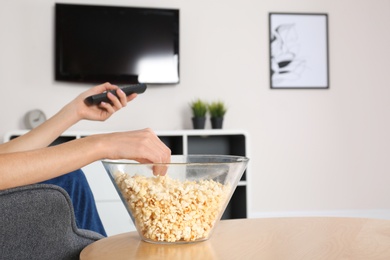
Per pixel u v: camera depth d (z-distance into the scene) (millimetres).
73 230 839
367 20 4055
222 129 3605
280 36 3934
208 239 834
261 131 3902
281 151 3928
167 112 3781
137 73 3699
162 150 791
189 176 789
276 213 3916
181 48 3820
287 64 3938
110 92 1130
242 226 960
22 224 729
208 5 3857
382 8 4074
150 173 784
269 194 3912
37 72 3613
